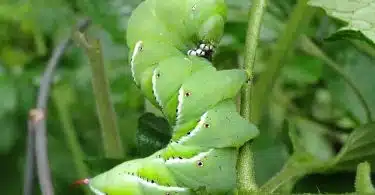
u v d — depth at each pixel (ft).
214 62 0.87
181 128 0.60
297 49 0.86
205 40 0.62
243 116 0.59
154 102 0.63
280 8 0.86
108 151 0.77
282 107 0.98
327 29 0.87
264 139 0.80
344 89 0.86
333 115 0.97
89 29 1.00
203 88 0.59
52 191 0.68
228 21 0.85
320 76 0.93
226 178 0.58
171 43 0.63
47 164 0.69
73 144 0.92
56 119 1.05
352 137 0.66
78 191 1.02
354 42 0.81
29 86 1.01
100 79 0.75
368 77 0.86
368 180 0.59
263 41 0.84
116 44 0.98
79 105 1.01
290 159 0.70
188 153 0.59
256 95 0.80
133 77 0.64
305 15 0.77
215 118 0.59
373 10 0.59
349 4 0.60
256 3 0.61
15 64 1.03
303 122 0.99
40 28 1.01
